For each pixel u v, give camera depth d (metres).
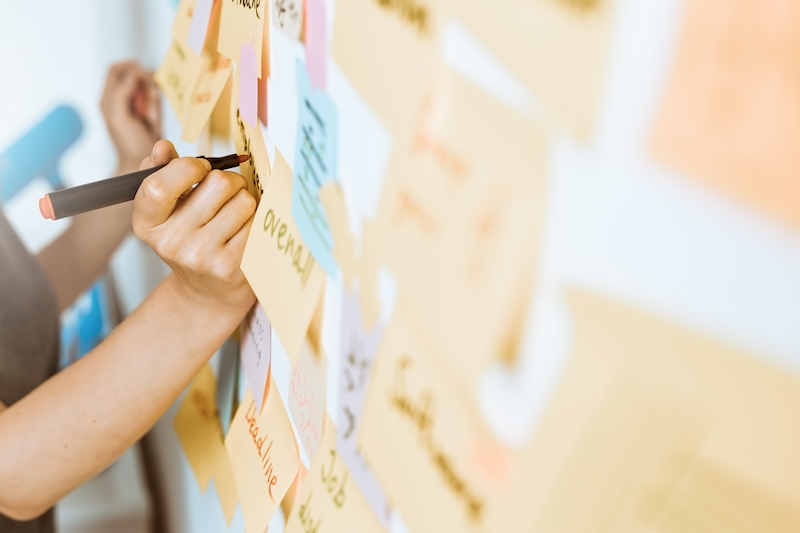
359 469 0.27
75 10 0.92
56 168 0.99
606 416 0.14
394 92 0.22
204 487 0.59
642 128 0.13
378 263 0.24
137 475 0.98
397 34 0.22
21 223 1.00
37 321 0.71
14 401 0.67
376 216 0.24
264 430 0.43
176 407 0.79
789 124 0.11
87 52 0.95
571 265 0.15
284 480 0.38
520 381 0.17
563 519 0.16
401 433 0.23
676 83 0.12
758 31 0.11
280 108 0.35
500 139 0.17
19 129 0.96
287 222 0.35
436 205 0.20
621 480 0.14
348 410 0.28
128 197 0.44
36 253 0.92
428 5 0.20
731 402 0.12
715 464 0.13
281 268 0.35
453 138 0.19
